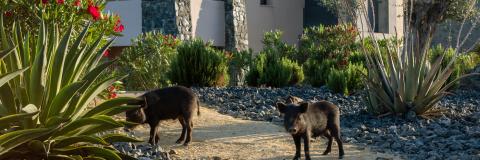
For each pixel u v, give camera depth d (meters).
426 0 13.85
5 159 6.14
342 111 13.24
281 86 18.50
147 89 17.27
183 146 9.21
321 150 9.05
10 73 5.14
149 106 9.01
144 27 22.11
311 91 16.73
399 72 12.07
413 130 10.41
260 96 15.11
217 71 17.23
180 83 16.95
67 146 6.43
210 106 13.30
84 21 10.01
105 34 10.26
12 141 5.56
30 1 9.58
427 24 13.89
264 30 27.45
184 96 9.30
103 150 6.43
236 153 8.73
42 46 6.14
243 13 25.50
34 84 6.14
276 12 28.20
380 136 9.88
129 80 17.23
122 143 8.60
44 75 6.25
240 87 17.30
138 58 17.30
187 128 9.32
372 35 12.48
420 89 11.91
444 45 33.06
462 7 25.36
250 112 12.60
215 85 17.28
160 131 10.27
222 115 12.12
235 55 21.00
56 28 6.80
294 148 9.18
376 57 12.41
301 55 23.72
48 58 6.47
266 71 18.55
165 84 17.30
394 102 11.97
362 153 8.78
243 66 20.73
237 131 10.36
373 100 12.31
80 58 6.75
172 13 21.70
